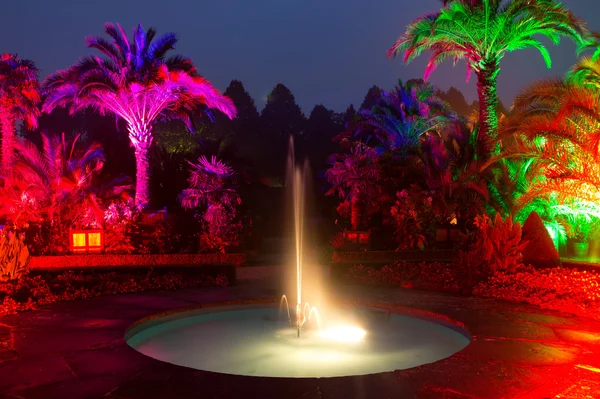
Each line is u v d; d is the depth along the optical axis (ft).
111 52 75.51
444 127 84.38
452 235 56.49
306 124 204.74
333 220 102.27
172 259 45.80
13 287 32.32
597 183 44.04
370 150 78.69
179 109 86.33
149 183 80.02
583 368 18.38
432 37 61.87
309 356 21.84
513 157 52.95
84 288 34.35
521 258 36.68
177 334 25.84
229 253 56.65
